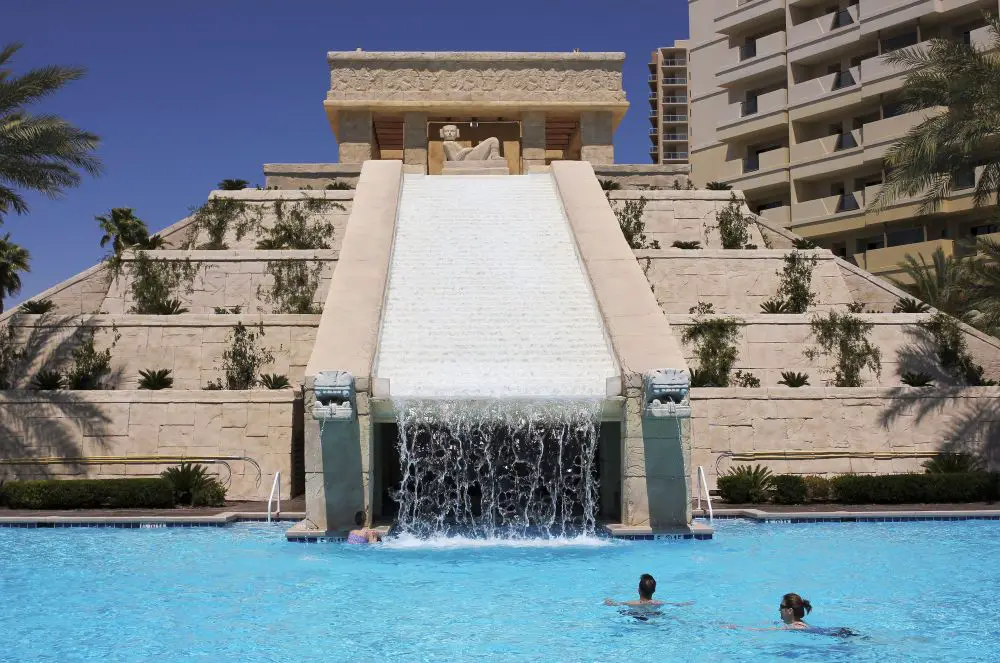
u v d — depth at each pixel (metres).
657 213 34.50
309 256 30.34
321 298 30.00
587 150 44.56
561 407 17.86
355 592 12.70
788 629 10.69
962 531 18.20
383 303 22.66
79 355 26.59
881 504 21.80
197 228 33.53
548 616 11.32
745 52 60.31
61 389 25.36
